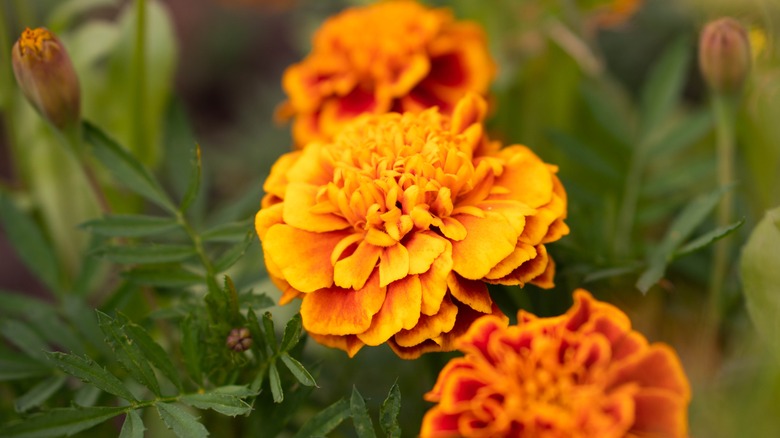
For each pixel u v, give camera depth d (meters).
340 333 0.25
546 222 0.26
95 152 0.28
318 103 0.32
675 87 0.33
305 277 0.25
